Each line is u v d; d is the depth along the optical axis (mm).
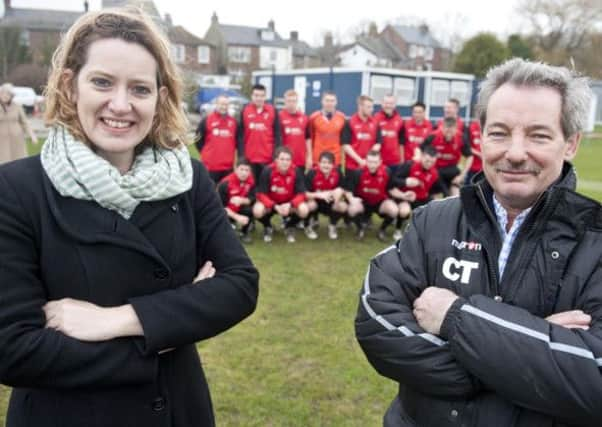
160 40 1643
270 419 3217
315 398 3449
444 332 1550
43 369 1444
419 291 1753
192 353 1797
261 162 8820
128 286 1577
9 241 1497
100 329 1501
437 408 1612
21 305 1472
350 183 7645
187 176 1736
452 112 9109
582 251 1560
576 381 1392
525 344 1433
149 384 1601
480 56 38375
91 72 1528
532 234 1593
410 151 9711
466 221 1722
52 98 1600
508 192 1595
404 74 25891
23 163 1605
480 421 1542
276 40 72938
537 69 1576
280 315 4766
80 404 1552
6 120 9219
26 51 37094
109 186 1540
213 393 3459
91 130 1566
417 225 1834
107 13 1609
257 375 3705
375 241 7684
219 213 1873
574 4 43562
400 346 1613
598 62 42438
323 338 4301
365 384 3623
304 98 27281
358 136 9062
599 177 13875
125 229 1563
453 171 9102
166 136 1764
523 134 1546
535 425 1499
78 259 1542
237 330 4426
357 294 5348
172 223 1680
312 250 7074
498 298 1609
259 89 8617
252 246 7188
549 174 1569
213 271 1788
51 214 1547
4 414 3248
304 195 7383
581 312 1501
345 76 25469
